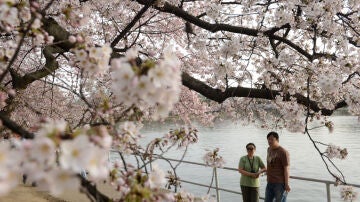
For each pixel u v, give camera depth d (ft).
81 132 4.55
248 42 19.27
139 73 5.55
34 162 3.96
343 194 15.92
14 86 16.12
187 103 34.68
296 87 18.39
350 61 17.57
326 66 17.49
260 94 16.78
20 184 25.68
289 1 16.65
